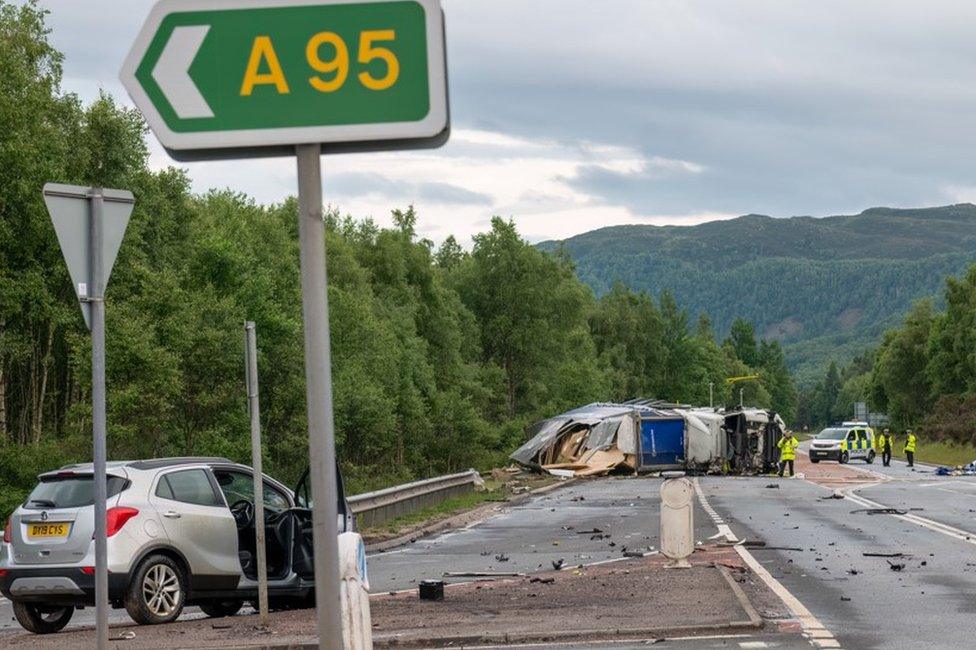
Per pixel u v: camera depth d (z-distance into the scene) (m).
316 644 11.58
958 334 142.88
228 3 3.91
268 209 79.38
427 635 12.09
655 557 20.69
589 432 61.47
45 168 39.41
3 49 40.66
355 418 58.16
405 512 33.59
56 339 47.03
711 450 60.56
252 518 15.51
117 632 13.31
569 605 14.45
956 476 56.88
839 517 29.58
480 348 105.88
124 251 45.78
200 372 39.78
